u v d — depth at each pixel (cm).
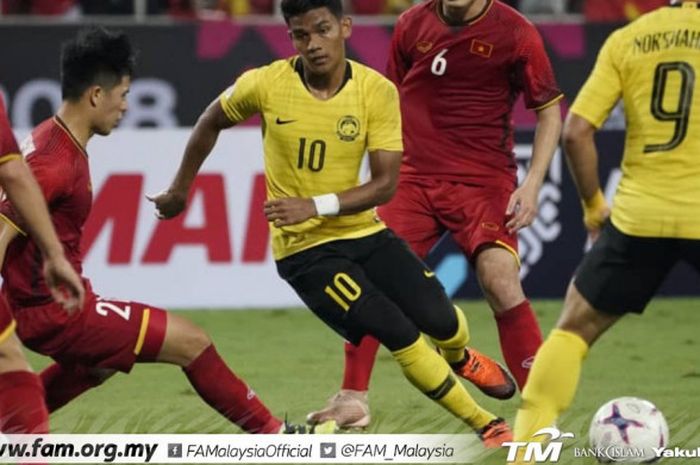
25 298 1931
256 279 3850
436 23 2411
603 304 1875
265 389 2725
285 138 2111
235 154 3822
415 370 2073
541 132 2370
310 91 2105
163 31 3828
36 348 1961
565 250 3919
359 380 2345
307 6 2039
